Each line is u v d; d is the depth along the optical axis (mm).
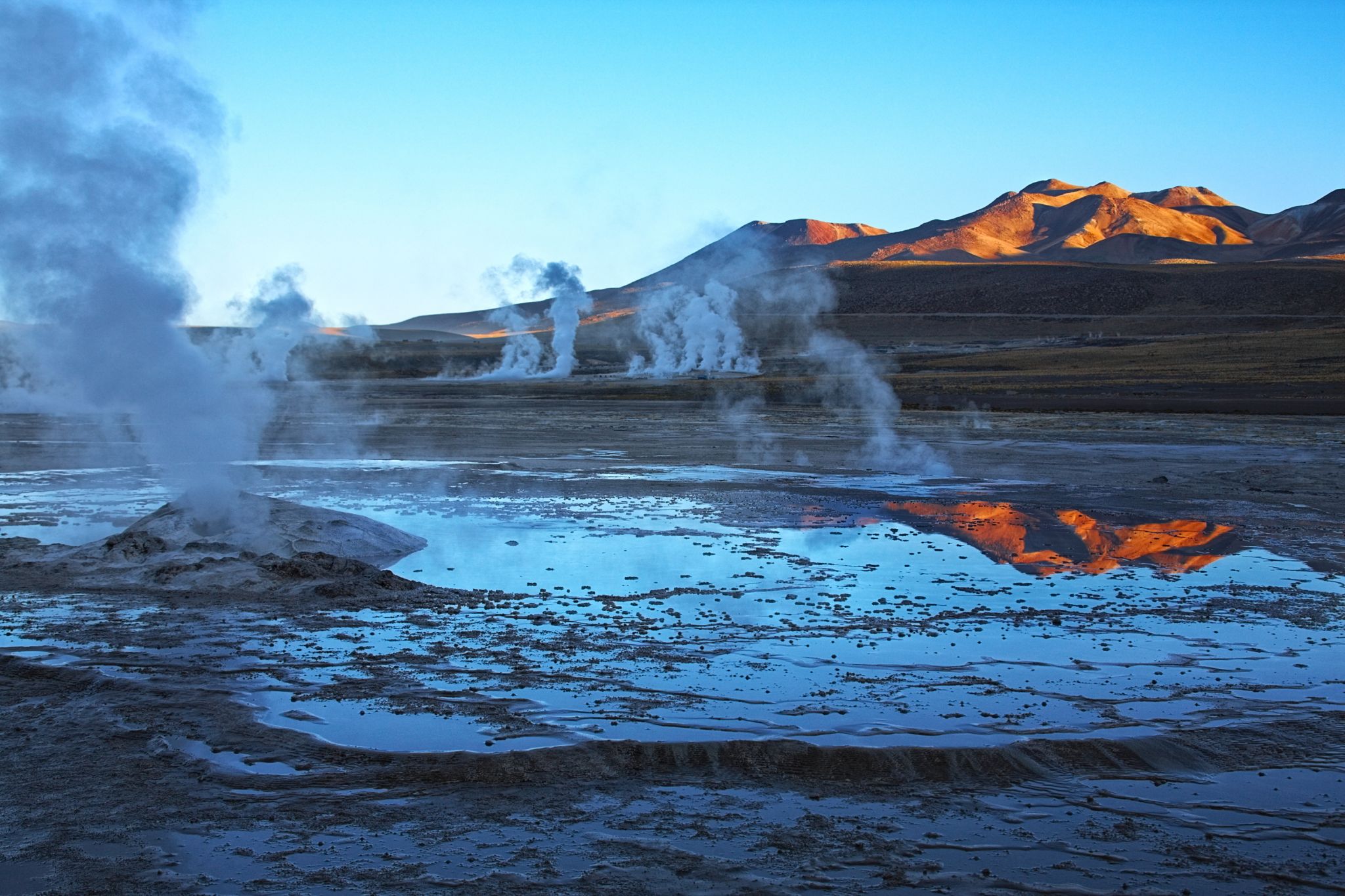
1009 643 13039
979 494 27984
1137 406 66938
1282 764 9414
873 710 10484
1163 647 12922
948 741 9664
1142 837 8078
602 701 10719
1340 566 18141
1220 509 25203
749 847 7828
